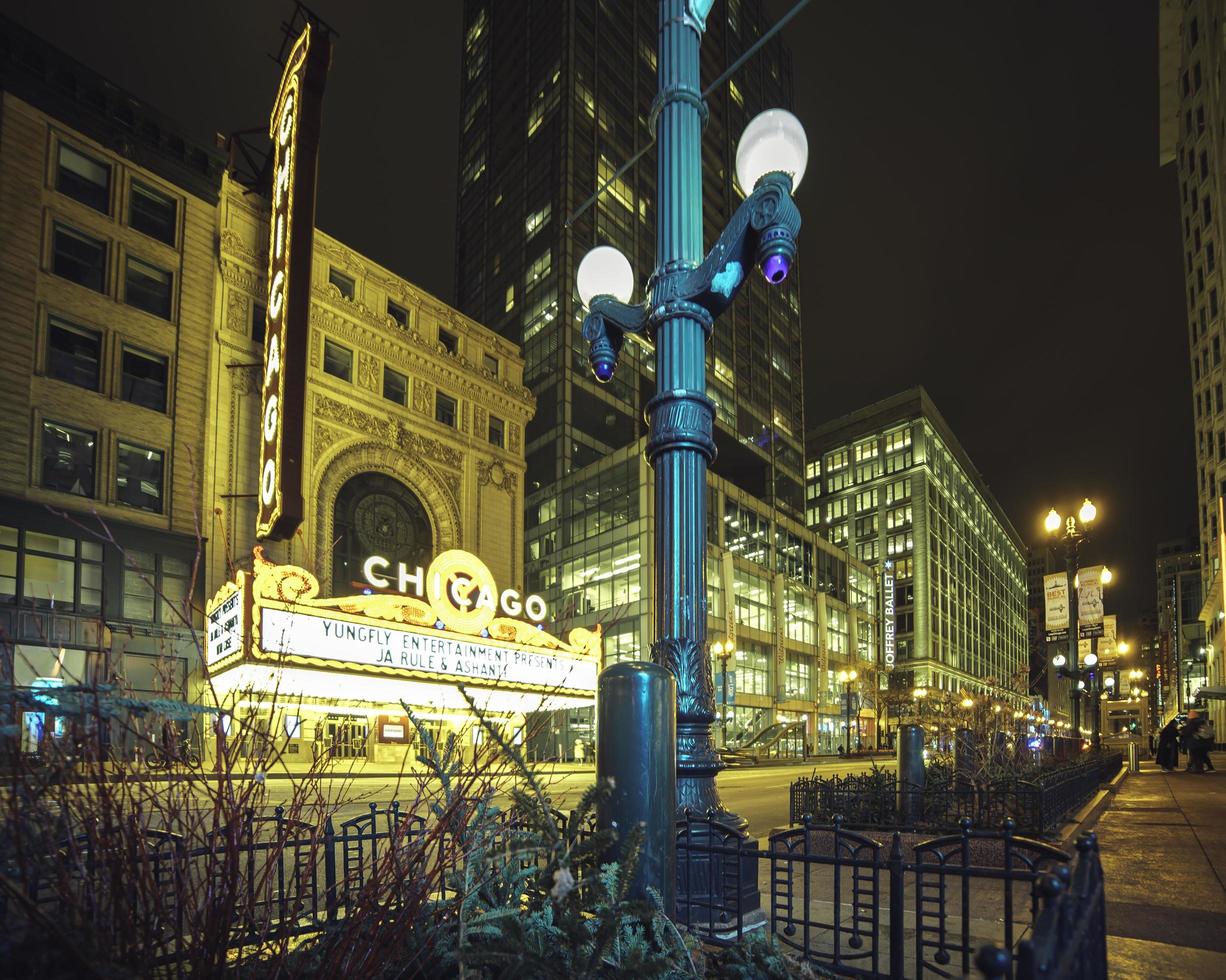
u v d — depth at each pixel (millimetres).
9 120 28891
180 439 31516
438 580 29281
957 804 11578
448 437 41656
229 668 23312
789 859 4672
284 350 31141
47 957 2125
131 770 2422
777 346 99000
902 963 4074
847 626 86625
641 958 2963
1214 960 4969
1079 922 2289
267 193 36281
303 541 33750
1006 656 159250
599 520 63688
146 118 33062
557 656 33156
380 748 28734
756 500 72688
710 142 92000
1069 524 23609
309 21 33562
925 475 114188
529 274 80250
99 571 27953
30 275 28562
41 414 28000
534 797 3338
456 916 3301
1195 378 65062
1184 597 132125
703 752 5930
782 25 7379
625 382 78438
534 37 88062
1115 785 19438
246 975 2805
